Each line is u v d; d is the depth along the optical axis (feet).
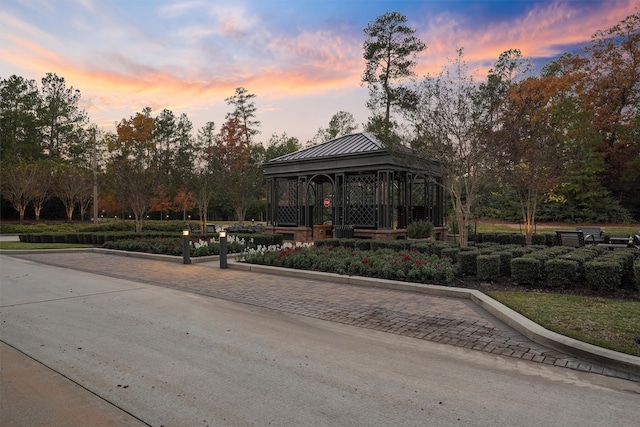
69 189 112.98
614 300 20.63
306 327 17.89
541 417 9.94
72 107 162.71
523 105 36.68
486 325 17.98
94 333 16.92
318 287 26.78
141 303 22.57
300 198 65.36
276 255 35.42
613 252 28.43
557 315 17.80
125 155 87.71
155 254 43.73
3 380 12.20
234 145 97.96
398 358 14.06
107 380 12.19
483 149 34.86
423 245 36.47
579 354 13.94
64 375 12.57
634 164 96.94
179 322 18.66
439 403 10.69
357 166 55.31
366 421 9.74
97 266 37.60
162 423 9.68
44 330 17.33
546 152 42.45
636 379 12.24
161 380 12.19
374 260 30.32
